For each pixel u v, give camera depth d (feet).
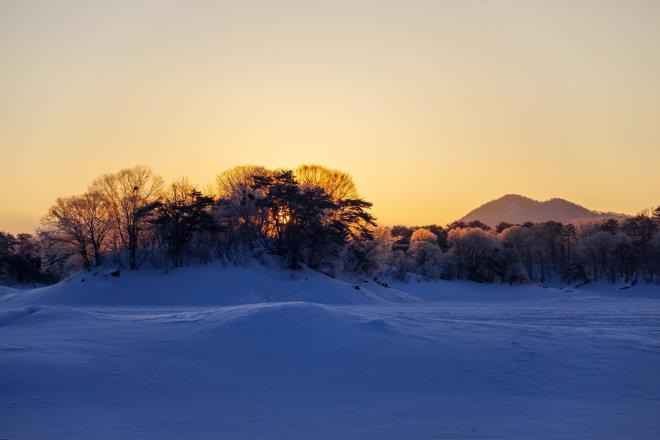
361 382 63.82
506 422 49.90
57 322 99.04
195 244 281.13
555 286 473.26
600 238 446.60
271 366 68.80
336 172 335.67
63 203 265.54
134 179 274.98
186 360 70.38
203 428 47.09
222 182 335.47
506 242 502.79
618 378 67.72
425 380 65.10
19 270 377.91
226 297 240.53
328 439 44.27
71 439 43.39
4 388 57.72
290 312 87.97
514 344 81.71
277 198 280.10
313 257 290.76
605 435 46.32
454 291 383.45
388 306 238.89
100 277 250.16
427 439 44.32
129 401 55.31
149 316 106.63
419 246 434.30
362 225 315.58
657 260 415.23
